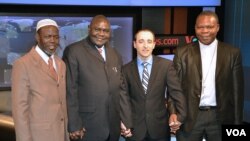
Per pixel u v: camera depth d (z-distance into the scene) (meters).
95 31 2.37
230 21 4.46
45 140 2.13
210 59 2.49
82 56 2.36
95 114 2.36
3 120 2.81
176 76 2.47
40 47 2.19
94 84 2.35
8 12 3.94
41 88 2.12
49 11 4.05
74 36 4.16
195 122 2.50
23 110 2.08
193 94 2.48
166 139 2.53
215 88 2.48
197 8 4.47
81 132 2.36
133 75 2.46
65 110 2.28
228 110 2.52
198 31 2.46
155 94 2.44
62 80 2.25
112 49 2.53
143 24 4.37
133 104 2.48
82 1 4.11
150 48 2.42
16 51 4.03
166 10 4.42
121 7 4.25
